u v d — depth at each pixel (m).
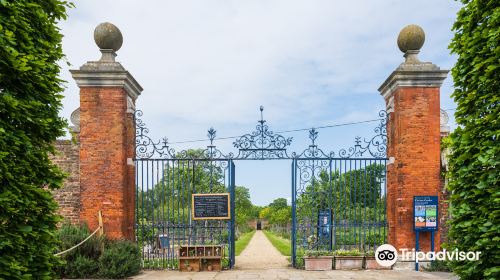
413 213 12.28
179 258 12.71
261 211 107.31
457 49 7.34
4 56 5.66
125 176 12.76
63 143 12.99
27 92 6.16
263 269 13.09
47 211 6.39
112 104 12.58
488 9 6.68
